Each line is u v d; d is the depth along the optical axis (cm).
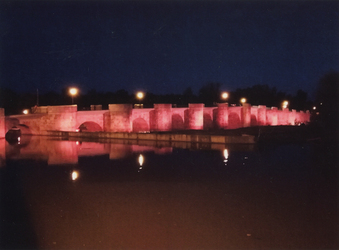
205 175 1453
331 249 691
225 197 1098
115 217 897
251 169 1600
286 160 1888
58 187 1245
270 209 965
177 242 727
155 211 945
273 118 6981
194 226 823
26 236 768
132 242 730
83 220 873
